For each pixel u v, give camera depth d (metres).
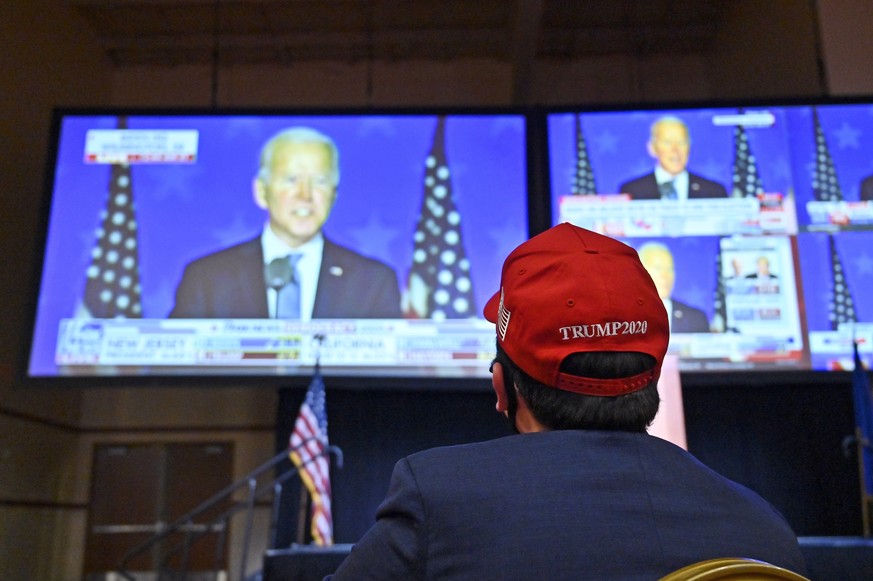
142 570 5.64
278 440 4.80
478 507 0.67
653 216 4.56
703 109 4.71
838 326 4.36
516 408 0.84
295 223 4.62
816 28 4.82
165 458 5.94
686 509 0.69
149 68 6.54
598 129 4.70
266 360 4.37
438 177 4.68
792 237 4.50
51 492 5.53
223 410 6.05
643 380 0.77
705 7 6.12
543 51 6.51
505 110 4.75
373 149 4.74
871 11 4.83
